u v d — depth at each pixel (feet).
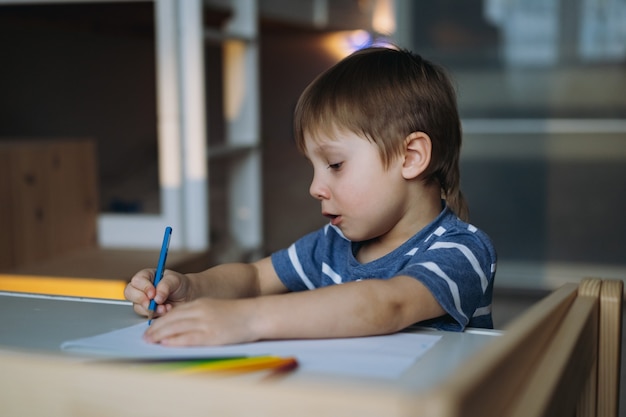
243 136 9.73
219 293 3.18
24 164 7.14
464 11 9.66
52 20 9.39
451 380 1.29
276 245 12.31
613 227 9.55
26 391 1.49
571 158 9.59
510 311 8.93
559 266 9.72
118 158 16.44
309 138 3.11
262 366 1.83
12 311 2.69
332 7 13.78
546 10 9.47
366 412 1.24
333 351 2.08
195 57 7.77
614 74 9.38
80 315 2.64
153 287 2.72
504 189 9.78
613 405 2.74
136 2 8.14
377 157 3.01
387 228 3.11
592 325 2.60
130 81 16.48
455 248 2.88
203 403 1.36
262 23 11.98
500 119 9.69
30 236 7.22
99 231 8.18
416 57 3.34
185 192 7.95
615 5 9.30
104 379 1.43
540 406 1.61
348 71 3.13
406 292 2.45
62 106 16.65
